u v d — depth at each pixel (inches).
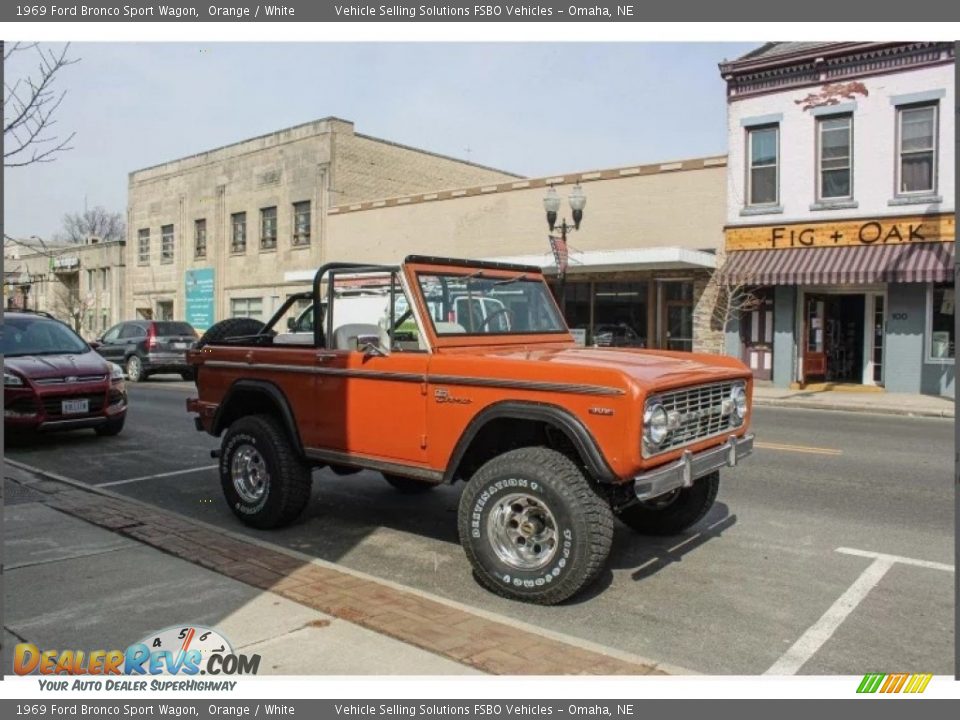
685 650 159.3
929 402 630.5
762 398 659.4
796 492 299.0
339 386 222.7
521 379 183.6
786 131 738.8
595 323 860.6
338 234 1109.7
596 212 845.2
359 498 292.2
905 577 203.9
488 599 188.1
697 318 789.2
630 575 205.6
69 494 275.0
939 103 667.4
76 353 426.3
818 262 709.9
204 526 231.6
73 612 166.1
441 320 216.2
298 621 160.9
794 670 150.0
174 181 1397.6
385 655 146.2
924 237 673.0
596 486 186.7
